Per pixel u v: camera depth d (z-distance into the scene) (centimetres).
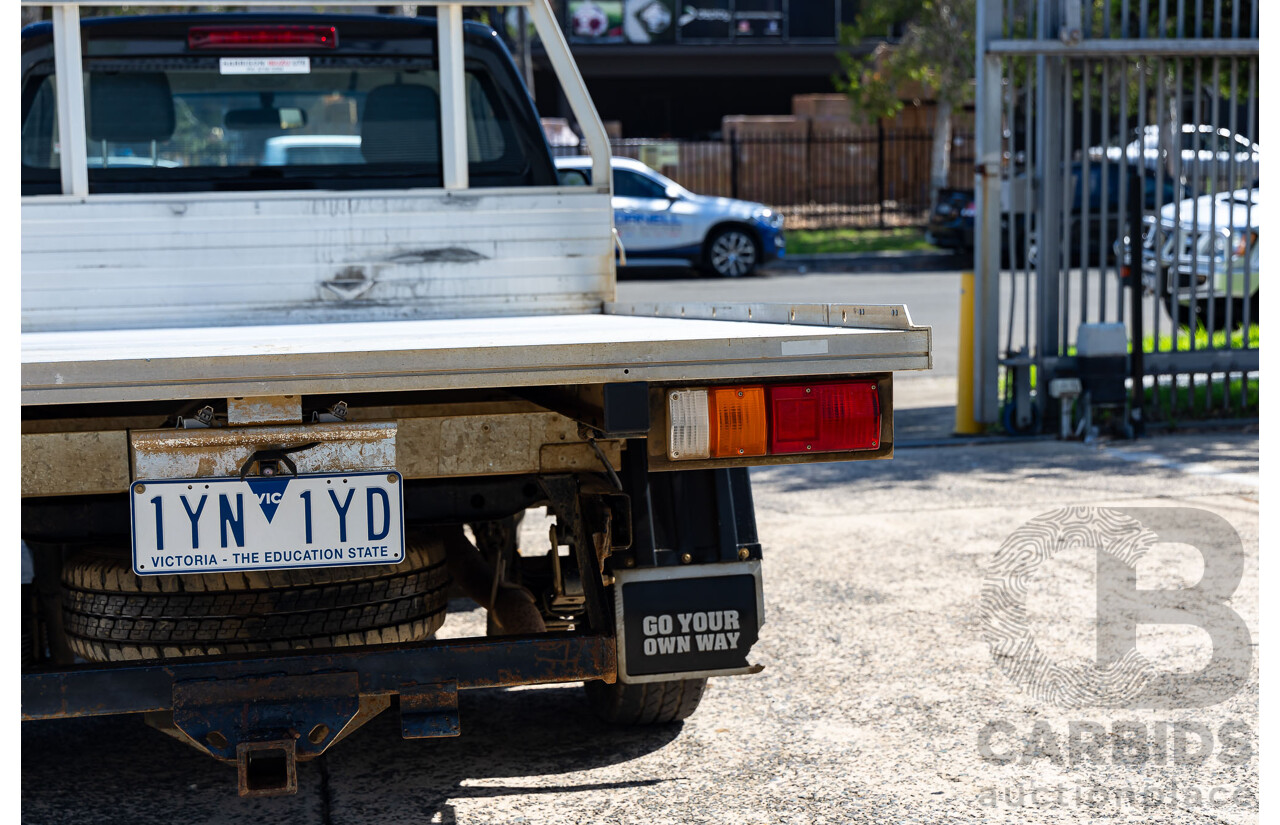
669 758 368
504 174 466
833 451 287
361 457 281
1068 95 865
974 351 909
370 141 461
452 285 438
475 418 309
